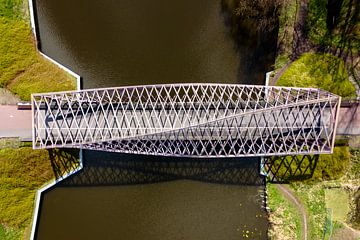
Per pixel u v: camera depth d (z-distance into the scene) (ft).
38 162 102.83
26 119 101.76
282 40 103.60
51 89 101.81
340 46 103.55
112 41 103.14
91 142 92.27
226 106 96.32
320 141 101.76
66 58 103.14
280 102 98.58
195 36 103.71
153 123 98.37
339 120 104.37
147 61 103.71
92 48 103.19
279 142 103.86
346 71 103.86
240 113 89.61
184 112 99.14
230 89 103.14
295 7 101.81
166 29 103.30
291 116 98.32
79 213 105.40
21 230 103.76
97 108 95.40
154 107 94.38
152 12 102.99
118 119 98.68
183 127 89.61
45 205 104.88
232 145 95.91
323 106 94.22
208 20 103.55
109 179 105.60
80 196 105.29
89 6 102.58
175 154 94.94
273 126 95.96
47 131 93.66
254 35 103.86
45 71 102.12
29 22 101.45
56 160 103.35
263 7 100.53
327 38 103.40
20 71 101.55
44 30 102.89
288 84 104.22
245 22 103.14
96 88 99.45
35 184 103.50
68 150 103.40
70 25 102.89
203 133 97.66
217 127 97.55
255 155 94.89
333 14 102.27
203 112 98.78
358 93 103.96
